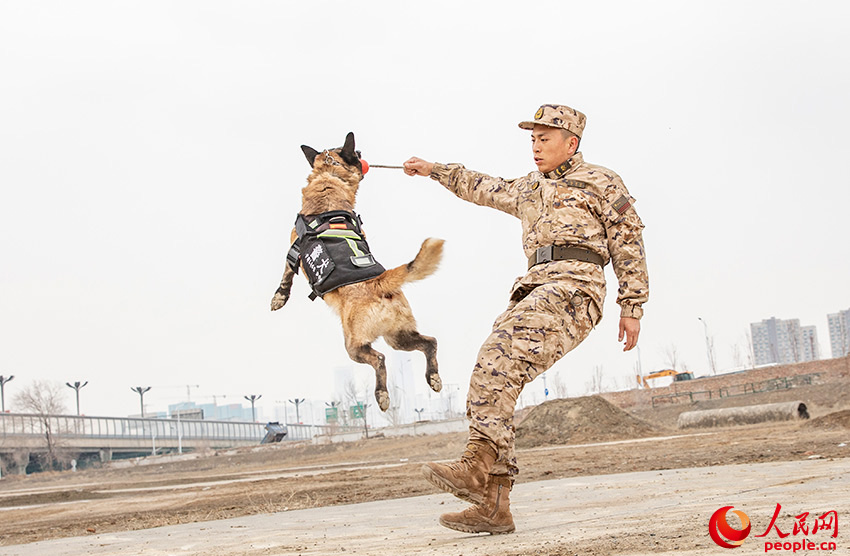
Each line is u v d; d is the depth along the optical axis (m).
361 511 7.89
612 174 4.38
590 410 31.50
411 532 5.07
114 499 19.52
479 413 4.24
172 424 108.12
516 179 4.72
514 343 4.14
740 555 2.96
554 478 11.85
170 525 9.16
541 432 31.08
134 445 101.25
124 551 5.37
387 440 54.66
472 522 4.36
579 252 4.29
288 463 44.28
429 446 41.16
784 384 56.81
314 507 10.34
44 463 90.56
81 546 6.28
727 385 61.31
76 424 93.44
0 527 13.05
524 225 4.51
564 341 4.16
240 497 14.80
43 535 9.99
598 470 12.84
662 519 4.34
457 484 4.21
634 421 31.33
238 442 120.62
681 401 60.38
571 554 3.32
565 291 4.15
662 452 17.17
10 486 54.34
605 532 3.95
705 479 7.75
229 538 5.79
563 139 4.44
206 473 41.53
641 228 4.36
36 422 89.12
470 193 4.89
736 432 24.36
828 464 8.27
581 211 4.31
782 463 9.47
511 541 3.95
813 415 31.31
